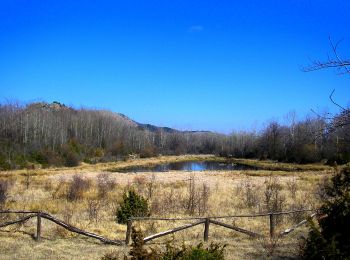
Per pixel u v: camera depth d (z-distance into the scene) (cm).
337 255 887
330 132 636
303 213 1870
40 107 11319
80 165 7606
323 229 950
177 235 1592
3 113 8381
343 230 912
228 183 3916
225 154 11444
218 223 1515
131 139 11281
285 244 1415
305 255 1034
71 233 1580
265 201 2344
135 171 6438
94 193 2920
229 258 1256
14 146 7256
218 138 13638
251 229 1697
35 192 2992
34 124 8200
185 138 13938
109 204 2417
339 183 955
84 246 1422
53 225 1744
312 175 4816
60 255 1316
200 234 1616
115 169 6994
